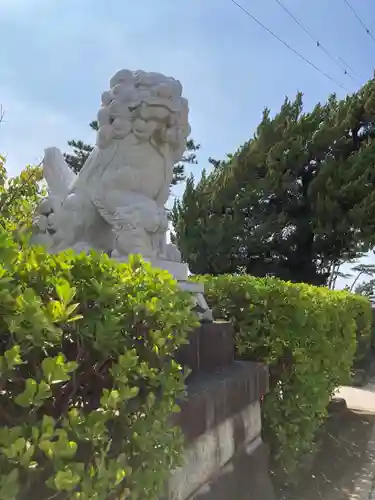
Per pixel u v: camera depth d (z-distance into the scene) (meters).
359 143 15.43
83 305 1.80
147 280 2.21
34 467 1.44
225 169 16.45
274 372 4.59
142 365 1.96
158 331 2.11
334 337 5.58
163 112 4.12
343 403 7.81
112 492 1.80
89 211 4.38
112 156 4.25
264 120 15.83
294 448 4.54
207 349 3.78
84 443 1.73
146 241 4.01
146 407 1.98
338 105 15.89
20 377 1.56
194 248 16.12
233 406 3.55
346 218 14.52
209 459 3.09
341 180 14.72
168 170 4.38
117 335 1.83
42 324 1.48
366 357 11.64
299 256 16.08
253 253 16.20
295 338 4.61
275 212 15.91
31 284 1.69
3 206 5.07
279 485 4.43
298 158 15.21
